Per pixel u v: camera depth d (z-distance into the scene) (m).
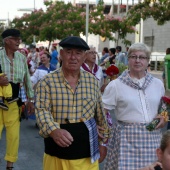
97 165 3.53
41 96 3.32
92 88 3.46
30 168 6.09
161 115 3.94
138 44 3.96
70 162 3.34
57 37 27.36
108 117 5.54
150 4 17.22
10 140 5.54
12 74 5.50
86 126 3.37
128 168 3.83
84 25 25.16
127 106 3.92
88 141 3.38
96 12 25.52
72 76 3.39
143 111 3.90
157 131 3.96
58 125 3.24
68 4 27.83
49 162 3.43
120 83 3.97
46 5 29.70
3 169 5.92
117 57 16.25
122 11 40.69
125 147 3.88
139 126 3.88
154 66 31.45
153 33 37.19
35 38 32.53
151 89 3.96
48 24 27.52
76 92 3.37
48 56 8.44
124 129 3.92
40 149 7.24
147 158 3.84
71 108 3.35
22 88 5.63
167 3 16.16
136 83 3.92
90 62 6.57
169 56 7.44
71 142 3.22
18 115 5.60
